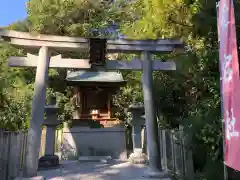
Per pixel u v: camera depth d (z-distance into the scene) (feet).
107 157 36.37
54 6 50.16
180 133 21.38
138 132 34.94
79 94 50.55
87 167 29.58
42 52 22.50
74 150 39.04
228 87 11.05
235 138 10.40
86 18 54.08
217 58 18.21
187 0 21.52
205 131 16.05
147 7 25.91
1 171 17.40
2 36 21.74
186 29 23.61
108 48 23.63
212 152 16.56
